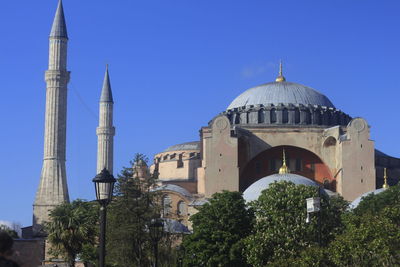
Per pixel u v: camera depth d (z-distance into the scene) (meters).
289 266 60.28
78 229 76.75
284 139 115.25
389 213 63.66
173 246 90.06
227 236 76.00
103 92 146.75
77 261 91.25
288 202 73.25
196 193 123.75
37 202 119.75
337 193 107.31
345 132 113.62
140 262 68.00
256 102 123.38
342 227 72.81
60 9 126.88
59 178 120.69
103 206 28.17
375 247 52.91
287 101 122.19
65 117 123.19
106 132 144.75
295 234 71.00
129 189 68.31
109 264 67.56
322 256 56.94
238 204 78.44
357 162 108.38
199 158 136.00
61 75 122.69
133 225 66.44
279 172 110.62
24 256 96.44
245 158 114.94
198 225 80.56
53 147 121.44
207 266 75.75
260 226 74.25
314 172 115.94
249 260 71.31
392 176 126.25
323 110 121.56
